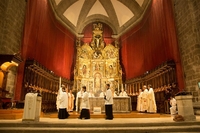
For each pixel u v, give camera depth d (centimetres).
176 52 1178
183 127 600
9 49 1033
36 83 1314
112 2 2216
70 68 2075
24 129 557
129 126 618
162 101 1358
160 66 1334
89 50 2139
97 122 657
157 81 1464
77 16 2238
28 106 670
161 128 583
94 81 2012
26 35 1184
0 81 902
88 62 2097
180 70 1140
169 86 1228
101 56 2120
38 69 1305
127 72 2072
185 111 715
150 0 1672
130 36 2112
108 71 2073
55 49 1773
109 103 856
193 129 594
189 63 1088
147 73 1616
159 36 1448
